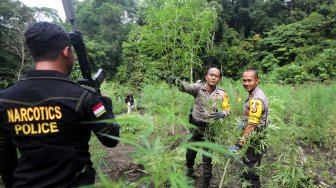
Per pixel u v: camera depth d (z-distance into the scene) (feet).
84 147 4.66
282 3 118.42
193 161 11.94
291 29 94.68
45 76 4.43
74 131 4.43
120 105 35.68
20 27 72.08
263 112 9.68
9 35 73.87
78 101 4.40
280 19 113.60
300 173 10.46
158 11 16.90
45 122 4.31
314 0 116.37
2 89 4.75
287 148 10.93
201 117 11.46
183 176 2.62
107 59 90.99
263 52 94.38
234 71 84.07
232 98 20.45
